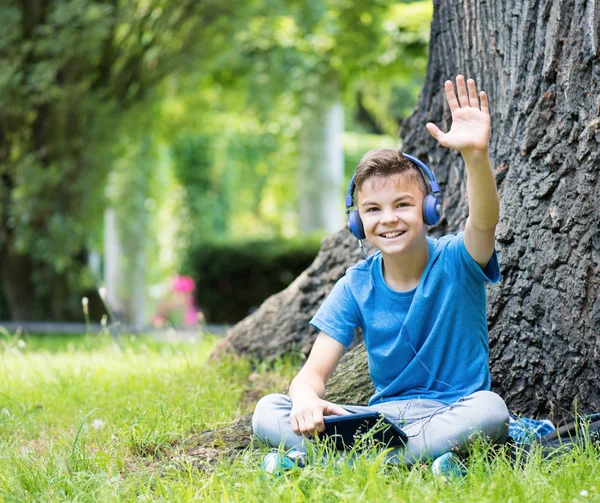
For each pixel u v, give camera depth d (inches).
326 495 95.0
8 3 416.2
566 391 132.7
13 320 449.7
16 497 108.1
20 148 428.1
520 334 138.6
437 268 117.5
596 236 130.6
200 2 436.8
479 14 156.3
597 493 92.4
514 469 102.3
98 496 106.2
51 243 416.8
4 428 157.8
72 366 219.8
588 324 130.2
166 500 99.8
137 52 439.5
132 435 132.2
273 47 490.0
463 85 112.2
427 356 117.3
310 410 109.3
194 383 180.1
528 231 138.9
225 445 131.2
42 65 401.7
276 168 820.0
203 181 767.1
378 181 115.5
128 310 599.8
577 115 134.7
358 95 896.3
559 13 137.8
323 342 121.0
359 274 123.5
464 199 162.2
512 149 145.9
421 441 109.7
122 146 459.2
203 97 554.3
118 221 592.1
